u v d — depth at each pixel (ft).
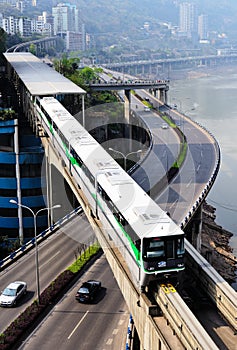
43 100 280.10
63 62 587.27
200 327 103.19
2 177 306.35
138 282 126.72
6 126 299.58
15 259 216.74
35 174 305.32
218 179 479.41
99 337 159.02
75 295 185.68
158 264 121.49
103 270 207.00
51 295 181.47
